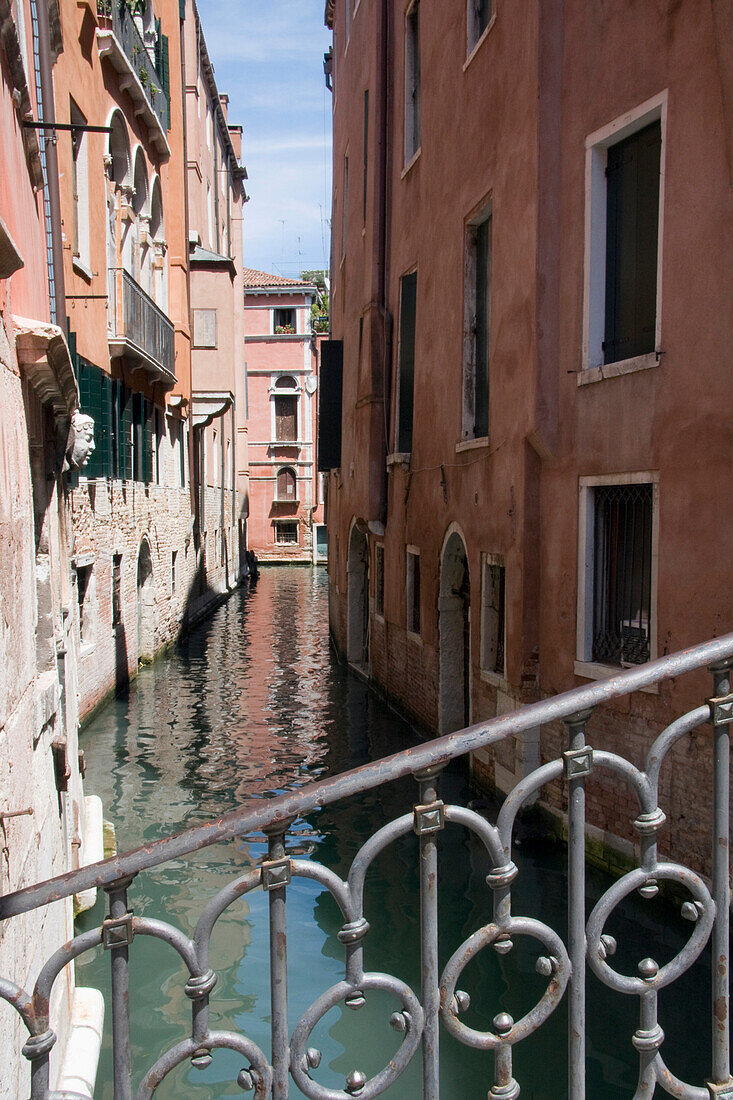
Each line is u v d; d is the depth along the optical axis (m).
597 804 7.16
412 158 13.05
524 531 8.24
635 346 7.11
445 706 11.09
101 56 14.21
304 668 17.97
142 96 16.12
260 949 6.17
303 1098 4.44
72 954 1.69
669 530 6.42
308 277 55.94
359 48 17.30
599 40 7.23
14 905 1.61
